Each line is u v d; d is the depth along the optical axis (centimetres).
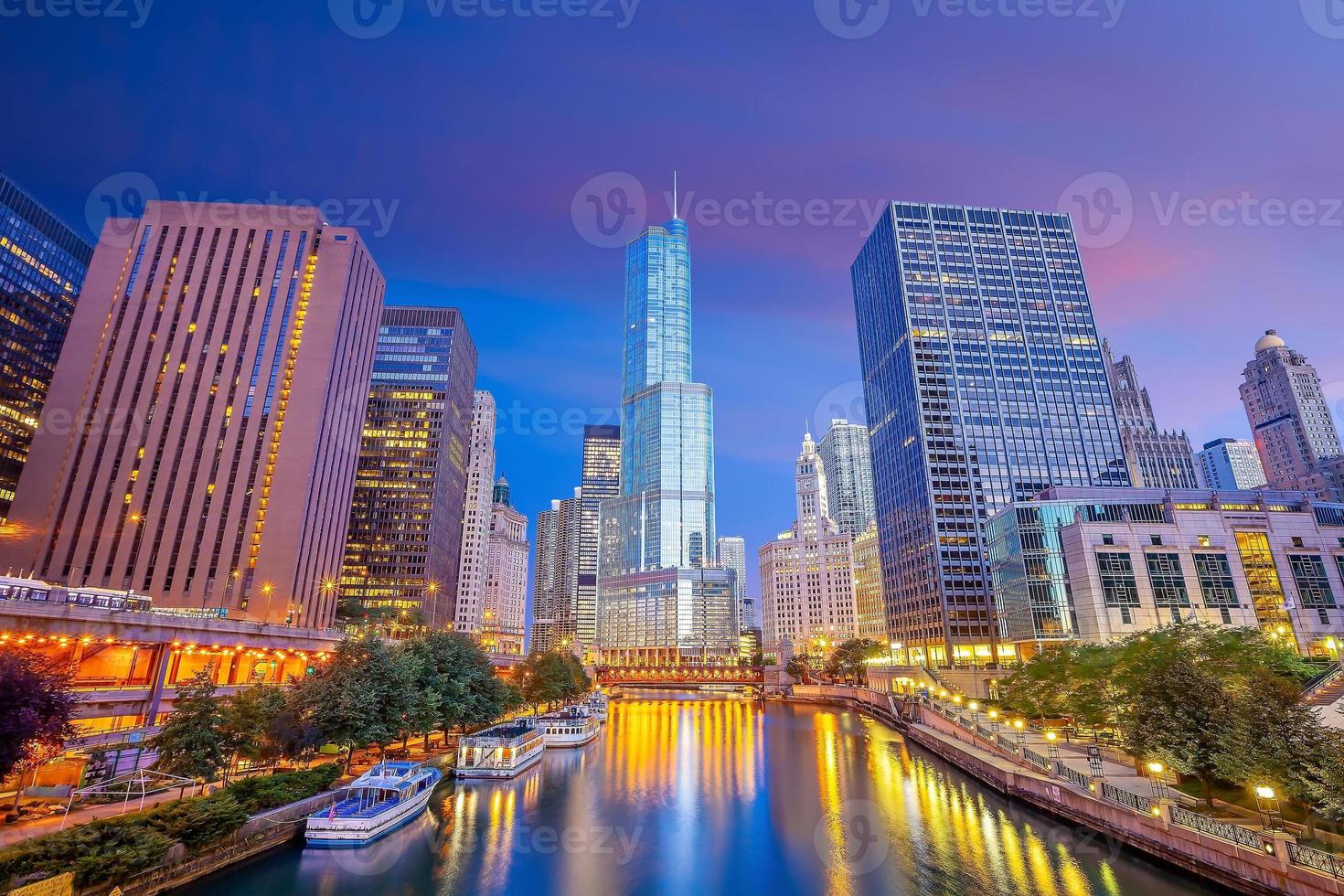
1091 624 12812
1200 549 13175
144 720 6544
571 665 16600
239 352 14950
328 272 15750
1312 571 12988
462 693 8275
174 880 3800
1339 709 6056
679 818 6203
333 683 6081
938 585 19250
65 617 5669
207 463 14175
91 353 14725
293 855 4650
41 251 19612
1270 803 4438
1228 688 5219
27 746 3756
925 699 12575
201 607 13125
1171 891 4141
